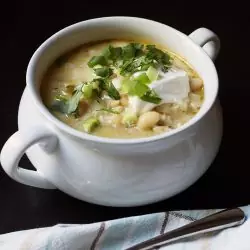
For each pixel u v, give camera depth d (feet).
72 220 1.87
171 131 1.70
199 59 1.91
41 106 1.73
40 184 1.86
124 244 1.81
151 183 1.78
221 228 1.81
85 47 1.99
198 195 1.92
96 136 1.70
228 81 2.17
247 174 1.96
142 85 1.81
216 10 2.40
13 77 2.16
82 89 1.84
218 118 1.87
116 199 1.81
